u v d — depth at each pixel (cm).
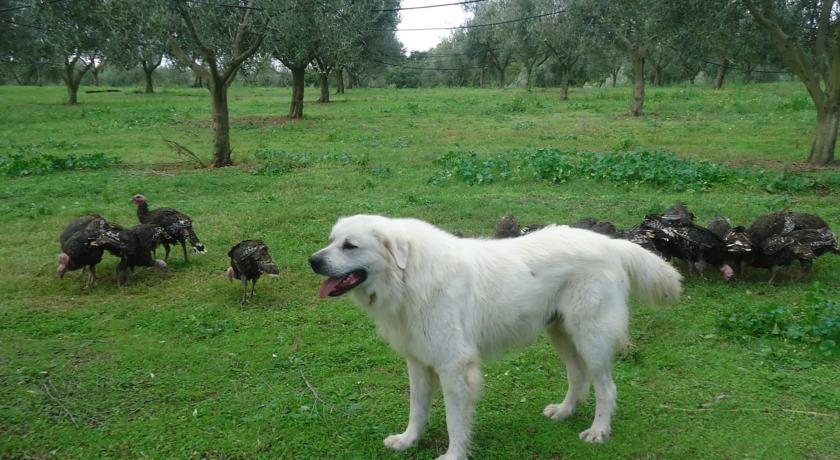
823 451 235
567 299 236
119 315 349
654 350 309
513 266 233
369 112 1553
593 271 234
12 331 328
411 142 1009
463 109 1592
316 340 322
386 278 222
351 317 346
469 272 227
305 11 815
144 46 771
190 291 384
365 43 1875
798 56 748
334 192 635
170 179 688
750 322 321
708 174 650
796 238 380
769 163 768
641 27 1165
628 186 636
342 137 1076
